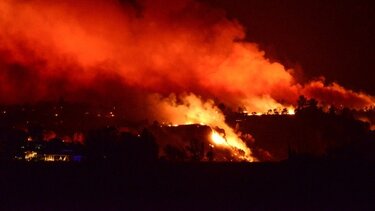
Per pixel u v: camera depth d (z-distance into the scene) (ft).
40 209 48.60
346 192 53.93
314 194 54.44
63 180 61.21
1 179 60.44
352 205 49.11
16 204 50.11
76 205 50.03
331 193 54.24
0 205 49.67
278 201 51.78
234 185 59.41
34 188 56.70
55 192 55.26
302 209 48.55
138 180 62.13
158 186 59.06
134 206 49.96
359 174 63.16
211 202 52.03
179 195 54.80
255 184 59.31
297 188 57.16
